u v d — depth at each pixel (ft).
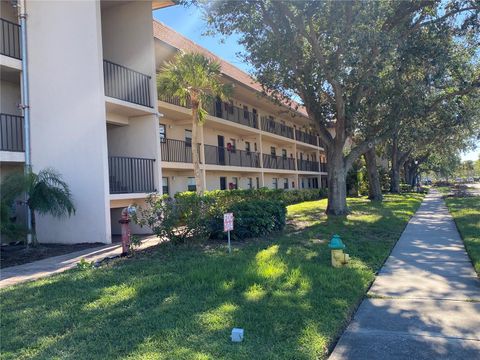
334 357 13.50
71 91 42.86
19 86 47.42
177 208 33.86
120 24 53.36
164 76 57.67
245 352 13.32
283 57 49.49
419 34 49.80
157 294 20.15
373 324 16.34
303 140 138.72
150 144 51.11
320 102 58.59
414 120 60.08
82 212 42.24
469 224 44.86
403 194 133.18
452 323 16.15
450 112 62.59
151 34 52.03
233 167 84.07
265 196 66.39
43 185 37.29
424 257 29.12
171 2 54.44
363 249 31.50
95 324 16.34
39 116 43.80
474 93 61.62
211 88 60.59
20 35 44.11
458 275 23.67
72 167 42.63
